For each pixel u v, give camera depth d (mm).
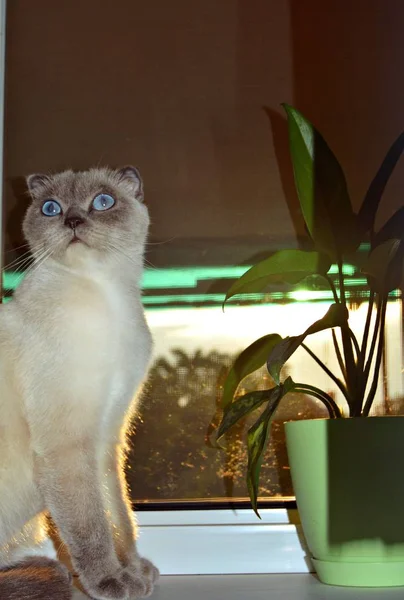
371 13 1945
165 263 1891
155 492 1763
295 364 1780
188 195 1916
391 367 1741
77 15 1941
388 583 1285
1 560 1371
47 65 1932
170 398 1812
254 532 1541
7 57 1895
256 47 1944
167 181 1920
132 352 1353
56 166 1901
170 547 1534
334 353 1773
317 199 1460
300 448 1334
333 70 1940
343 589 1280
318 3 1944
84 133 1922
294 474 1362
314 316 1818
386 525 1270
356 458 1281
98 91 1937
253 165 1922
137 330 1386
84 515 1224
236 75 1948
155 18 1945
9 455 1271
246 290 1443
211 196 1915
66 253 1367
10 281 1776
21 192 1850
